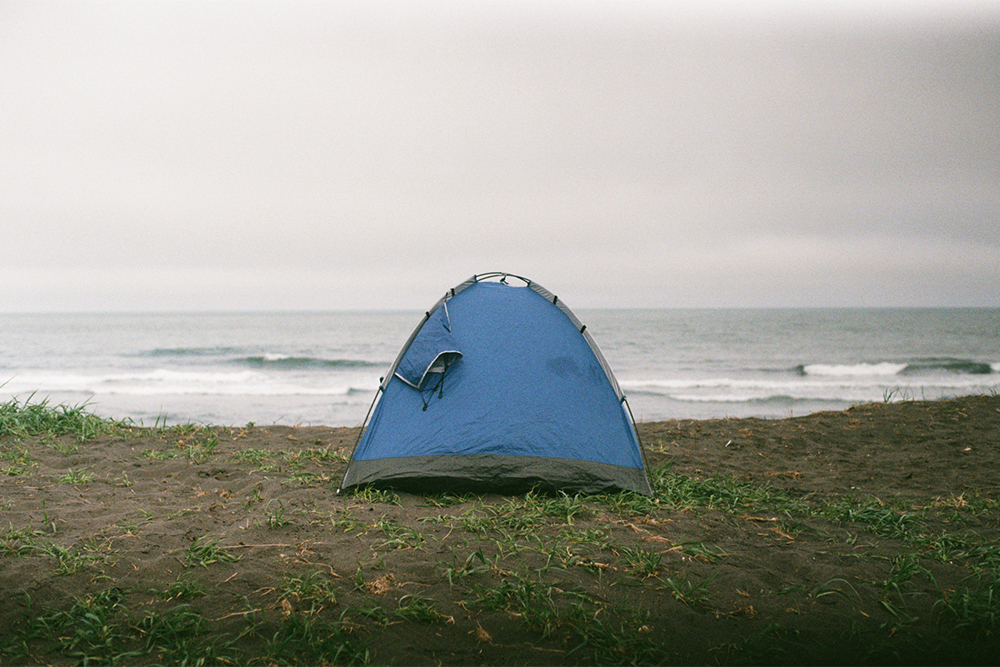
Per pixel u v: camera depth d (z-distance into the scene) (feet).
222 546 13.62
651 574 12.53
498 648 9.99
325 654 9.64
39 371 90.12
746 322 213.05
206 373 84.53
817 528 15.83
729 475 21.16
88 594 11.23
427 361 19.19
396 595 11.58
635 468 18.69
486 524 15.23
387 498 17.49
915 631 10.65
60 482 18.51
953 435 26.73
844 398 65.67
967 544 14.44
